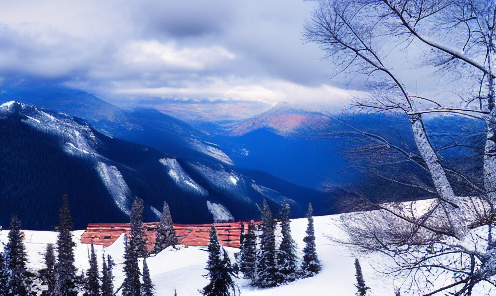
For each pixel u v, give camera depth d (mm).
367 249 6234
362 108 6164
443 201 5816
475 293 6578
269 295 35156
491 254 5414
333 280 34938
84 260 75812
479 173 5664
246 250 49750
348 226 6188
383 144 5859
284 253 46219
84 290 53625
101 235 96438
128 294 47188
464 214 5742
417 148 5895
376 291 14258
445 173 5785
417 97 6059
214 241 27234
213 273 26750
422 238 5883
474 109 5676
